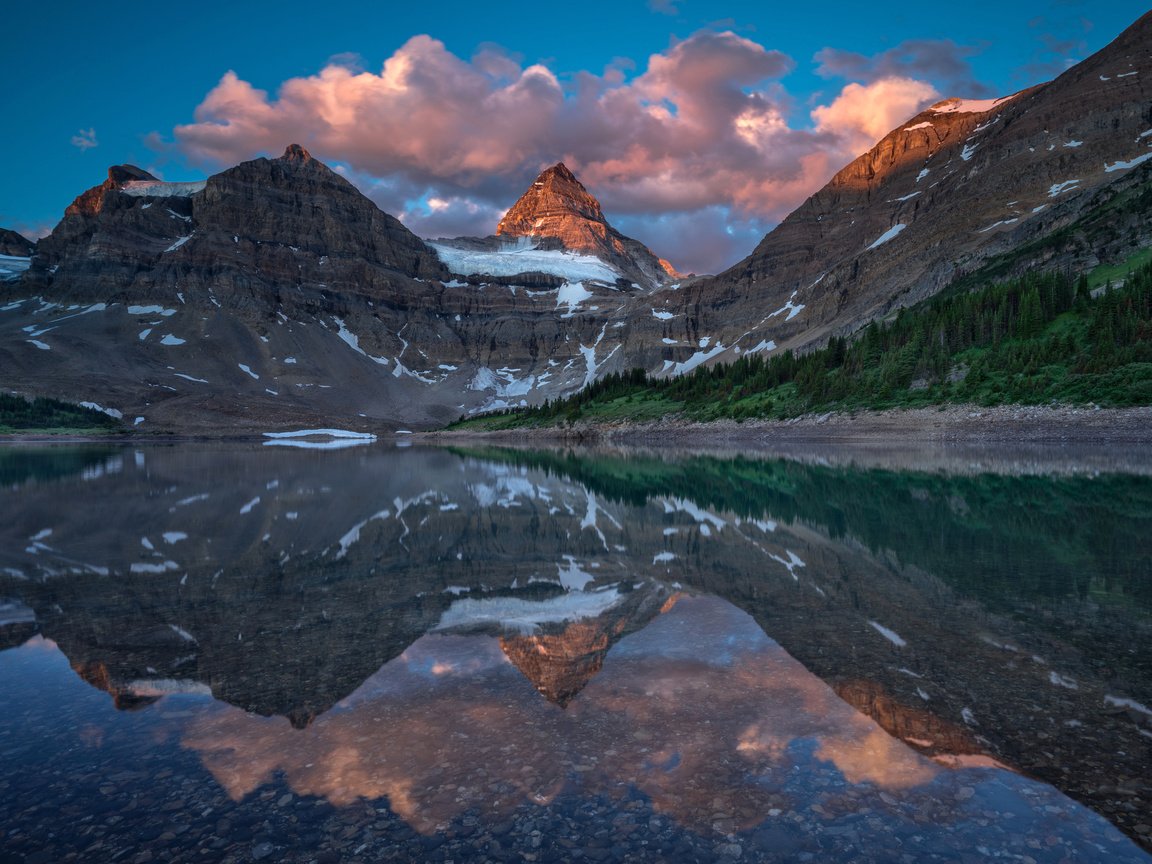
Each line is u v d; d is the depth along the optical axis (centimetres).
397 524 2172
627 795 512
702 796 508
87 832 475
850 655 812
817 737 599
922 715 636
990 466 4175
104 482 3931
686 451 8319
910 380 9100
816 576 1277
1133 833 450
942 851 434
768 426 10112
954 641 853
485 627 985
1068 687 698
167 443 16088
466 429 19675
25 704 707
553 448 11212
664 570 1384
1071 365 7275
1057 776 525
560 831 468
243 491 3338
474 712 671
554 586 1258
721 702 680
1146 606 1012
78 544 1772
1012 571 1281
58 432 17900
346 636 948
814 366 11169
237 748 602
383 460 7075
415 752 588
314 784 538
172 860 440
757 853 437
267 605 1130
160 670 811
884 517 2100
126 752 596
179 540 1845
